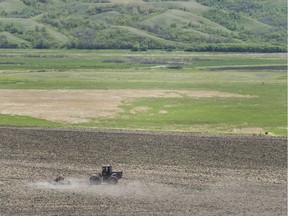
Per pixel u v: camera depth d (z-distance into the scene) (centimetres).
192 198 15412
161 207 14588
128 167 18800
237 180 17300
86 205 14688
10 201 14925
